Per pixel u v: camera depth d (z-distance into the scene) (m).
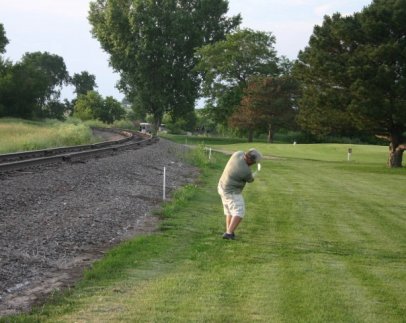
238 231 11.48
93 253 9.27
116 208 13.23
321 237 11.23
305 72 38.91
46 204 12.35
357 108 34.03
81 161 21.62
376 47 34.44
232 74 84.00
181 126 118.12
